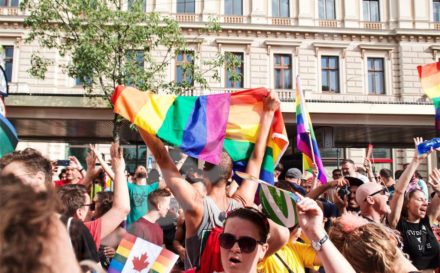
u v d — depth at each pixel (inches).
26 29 951.0
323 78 1048.8
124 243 112.6
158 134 122.7
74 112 679.1
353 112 714.8
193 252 100.0
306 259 130.6
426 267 184.4
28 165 90.9
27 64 943.7
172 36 634.8
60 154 955.3
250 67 1018.1
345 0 1070.4
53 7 576.7
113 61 602.2
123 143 782.5
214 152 121.6
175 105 128.9
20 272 43.6
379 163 1066.1
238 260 89.0
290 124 700.0
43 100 666.8
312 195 192.9
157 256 110.6
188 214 101.6
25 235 44.8
